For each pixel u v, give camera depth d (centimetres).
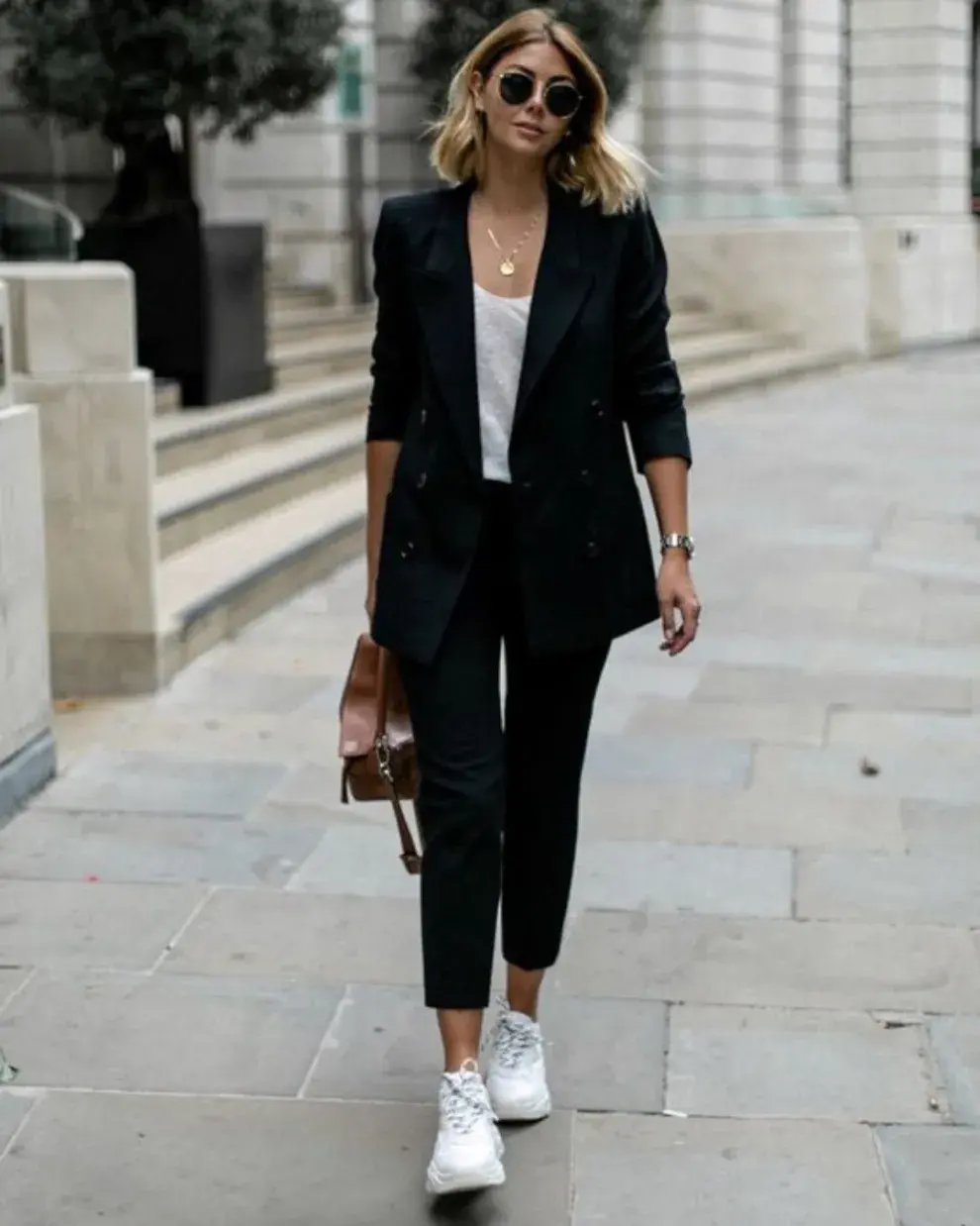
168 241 1121
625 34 1719
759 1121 387
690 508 1178
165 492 939
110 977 461
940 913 504
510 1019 388
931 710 711
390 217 359
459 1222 349
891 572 972
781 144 2583
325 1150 377
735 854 550
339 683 746
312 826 576
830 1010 441
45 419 706
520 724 373
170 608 780
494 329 352
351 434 1194
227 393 1160
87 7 1088
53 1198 359
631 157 359
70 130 1171
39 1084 404
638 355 367
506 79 345
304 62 1146
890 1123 386
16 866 540
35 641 607
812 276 2136
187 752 654
